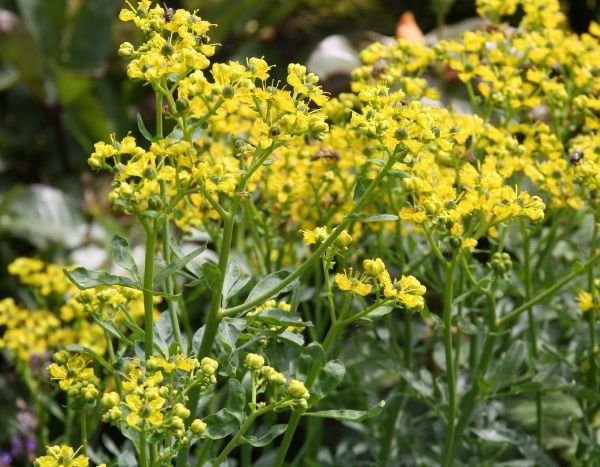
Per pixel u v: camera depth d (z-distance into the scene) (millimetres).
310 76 3168
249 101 3131
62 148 9352
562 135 4781
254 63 3125
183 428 3053
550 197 4305
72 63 9438
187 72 3082
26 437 6039
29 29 8844
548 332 4707
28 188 8180
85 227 8234
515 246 4953
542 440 4758
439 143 3201
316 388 3279
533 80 4520
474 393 4000
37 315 4988
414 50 4711
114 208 3215
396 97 3254
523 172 4750
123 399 3549
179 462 3424
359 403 4887
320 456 4859
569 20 9023
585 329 4477
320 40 9461
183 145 3152
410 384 4141
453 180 3779
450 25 9492
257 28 9727
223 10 9258
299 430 5934
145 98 9617
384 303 3207
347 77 7383
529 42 4629
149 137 3180
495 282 3932
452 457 4094
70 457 3166
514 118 5273
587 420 4355
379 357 4750
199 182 3098
